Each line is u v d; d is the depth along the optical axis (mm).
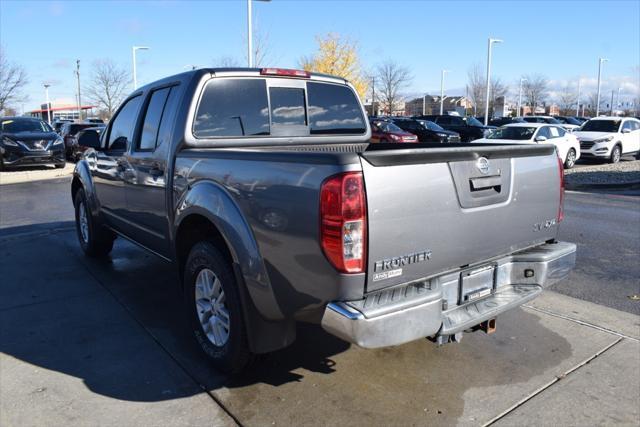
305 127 4664
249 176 3150
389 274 2801
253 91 4297
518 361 3789
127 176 4852
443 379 3539
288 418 3092
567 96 81562
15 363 3746
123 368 3680
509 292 3527
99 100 55531
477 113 68000
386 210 2730
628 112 85562
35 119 18609
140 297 5082
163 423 3045
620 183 13961
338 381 3510
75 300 4996
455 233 3072
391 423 3045
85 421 3057
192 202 3594
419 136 26453
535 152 3594
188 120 3930
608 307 4859
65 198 11758
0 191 13031
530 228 3621
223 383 3484
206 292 3686
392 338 2736
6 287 5367
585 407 3209
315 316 2932
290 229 2871
